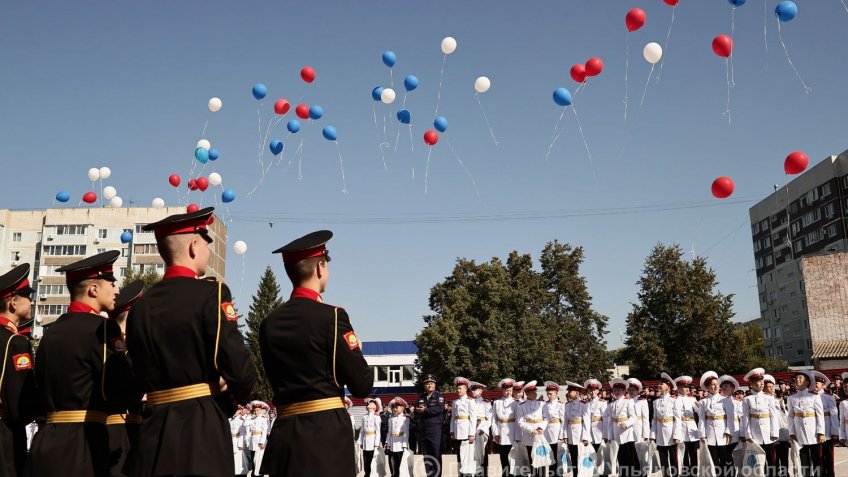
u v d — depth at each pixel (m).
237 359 4.35
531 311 56.59
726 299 45.34
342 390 4.93
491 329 50.44
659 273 46.91
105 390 5.32
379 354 87.62
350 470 4.68
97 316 5.55
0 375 5.81
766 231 95.50
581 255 61.84
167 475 4.20
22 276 6.29
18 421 5.88
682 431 15.66
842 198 80.81
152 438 4.35
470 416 16.27
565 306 61.09
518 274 57.00
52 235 76.06
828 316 51.38
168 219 4.79
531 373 51.16
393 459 17.88
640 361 45.38
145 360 4.48
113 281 5.79
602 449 15.87
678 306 45.12
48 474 5.07
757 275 97.12
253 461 19.75
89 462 5.18
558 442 15.95
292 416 4.73
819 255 52.75
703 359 43.88
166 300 4.55
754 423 14.14
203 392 4.46
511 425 16.67
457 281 56.78
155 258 75.50
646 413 15.79
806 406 14.22
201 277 4.91
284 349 4.77
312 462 4.55
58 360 5.28
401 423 17.47
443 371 50.28
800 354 83.75
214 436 4.36
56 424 5.25
